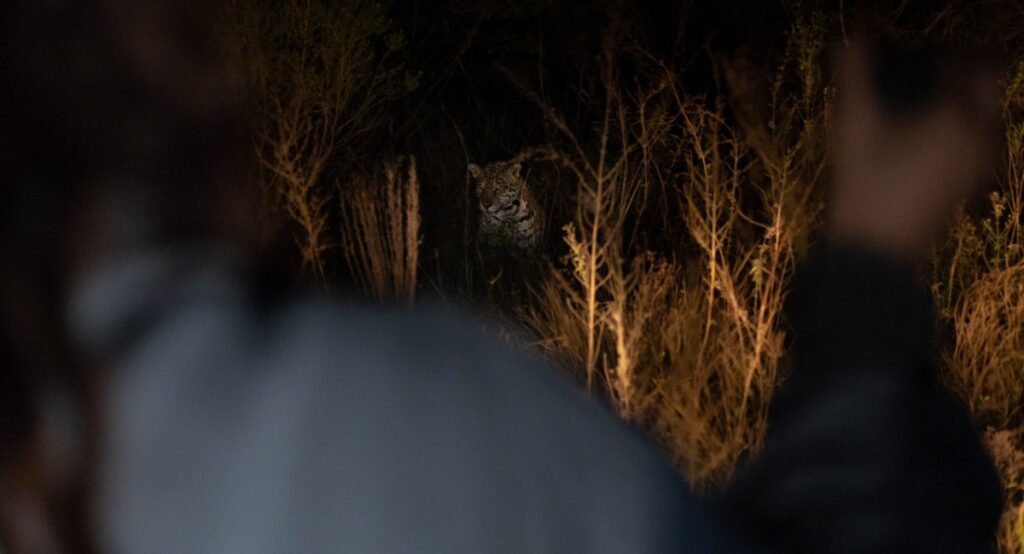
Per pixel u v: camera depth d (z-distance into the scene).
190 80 2.09
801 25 13.80
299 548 1.96
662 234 13.45
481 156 19.20
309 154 15.81
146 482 2.01
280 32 15.45
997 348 9.87
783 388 2.57
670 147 15.47
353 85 16.47
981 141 2.56
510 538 1.99
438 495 1.98
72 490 2.05
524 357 2.18
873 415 2.37
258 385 2.03
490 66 20.72
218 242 2.14
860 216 2.53
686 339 9.31
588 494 2.04
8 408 2.05
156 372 2.04
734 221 11.91
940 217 2.55
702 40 19.19
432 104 20.23
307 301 2.15
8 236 2.06
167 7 2.07
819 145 11.96
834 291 2.51
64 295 2.07
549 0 19.42
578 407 2.11
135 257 2.08
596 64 19.41
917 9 16.42
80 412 2.05
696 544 2.09
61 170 2.05
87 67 2.04
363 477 1.98
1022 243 11.80
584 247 9.67
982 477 2.43
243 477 1.99
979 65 2.59
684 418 8.09
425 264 13.96
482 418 2.03
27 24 2.03
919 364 2.47
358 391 2.02
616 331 8.86
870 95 2.57
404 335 2.09
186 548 1.99
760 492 2.40
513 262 14.48
